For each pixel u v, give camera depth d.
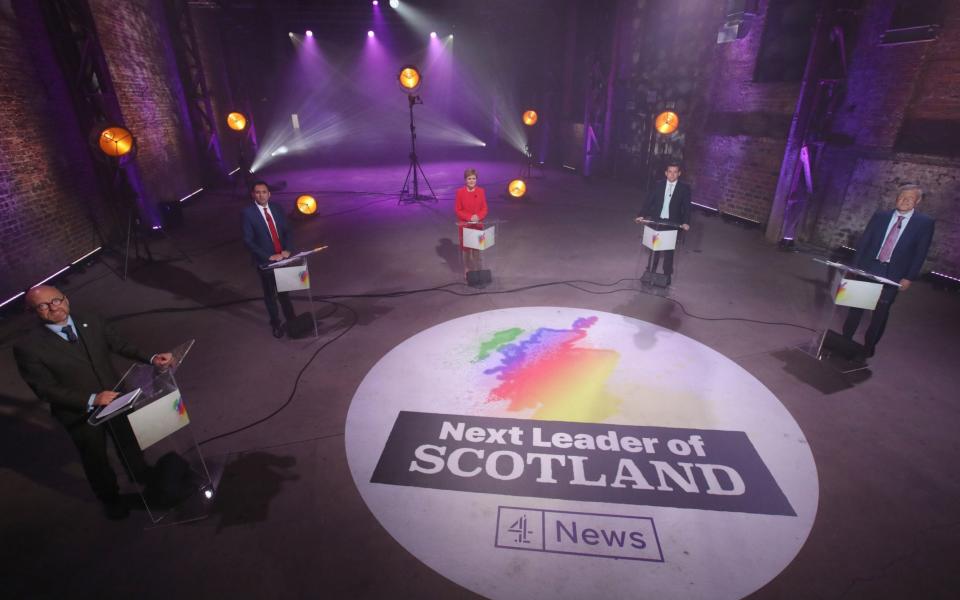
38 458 4.18
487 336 6.18
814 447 4.21
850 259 8.93
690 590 3.01
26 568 3.19
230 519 3.53
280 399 4.94
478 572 3.13
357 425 4.54
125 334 6.32
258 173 19.86
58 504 3.70
